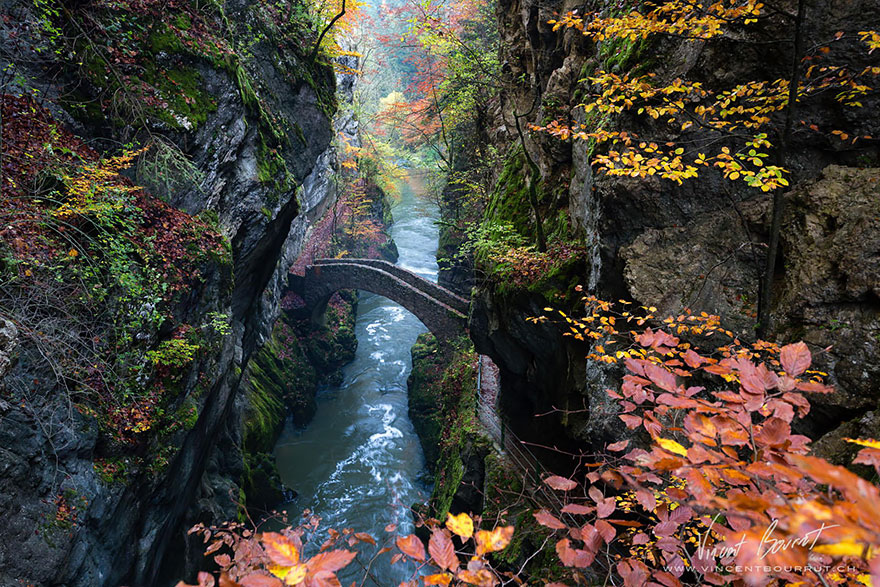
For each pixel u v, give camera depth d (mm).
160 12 7949
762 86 4305
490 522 8508
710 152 5027
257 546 2523
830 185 4273
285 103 11750
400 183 50250
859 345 3717
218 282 8477
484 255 10172
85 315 5766
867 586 1176
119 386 6055
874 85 4113
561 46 9641
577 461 7699
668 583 1322
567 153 8586
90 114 6887
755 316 4551
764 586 1217
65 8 6668
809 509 718
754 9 3686
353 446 17891
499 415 11820
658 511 1457
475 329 10773
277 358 19609
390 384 22422
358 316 29812
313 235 25203
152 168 7555
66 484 5117
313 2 13031
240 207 9656
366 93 39469
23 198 5461
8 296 5098
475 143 16453
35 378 5043
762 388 1424
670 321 4266
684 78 5059
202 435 8742
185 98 8109
